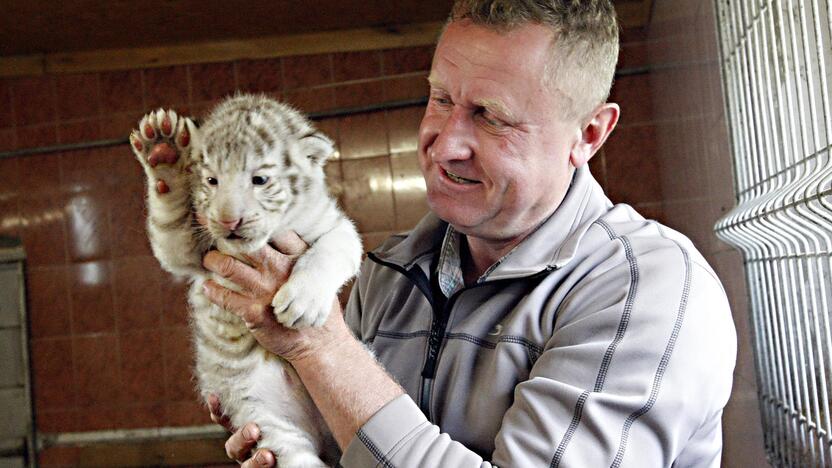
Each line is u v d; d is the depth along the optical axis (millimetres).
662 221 6297
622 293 1832
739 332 3314
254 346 2291
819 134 2076
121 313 6746
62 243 6801
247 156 2154
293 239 2170
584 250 1980
